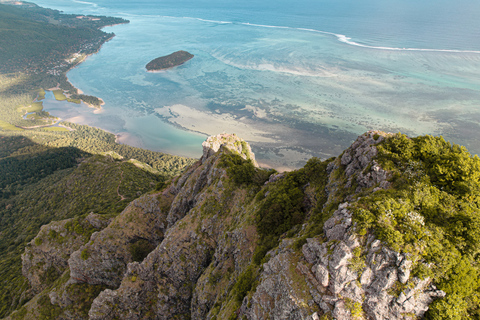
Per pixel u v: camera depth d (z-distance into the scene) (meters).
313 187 67.75
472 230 37.38
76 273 94.44
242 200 84.75
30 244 114.75
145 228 102.12
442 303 33.81
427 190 43.56
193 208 90.19
